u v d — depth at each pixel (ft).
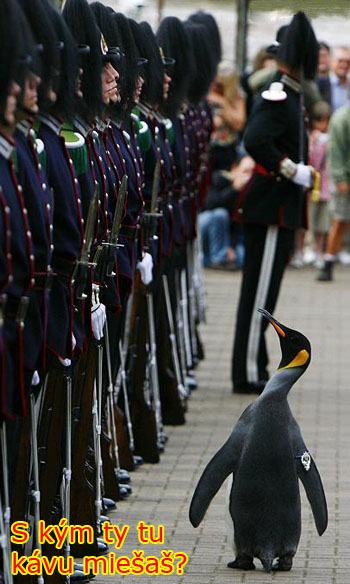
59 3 39.14
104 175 36.37
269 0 55.67
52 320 31.32
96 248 35.29
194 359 63.21
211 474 34.22
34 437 31.30
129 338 45.96
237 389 58.18
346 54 95.30
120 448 44.65
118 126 40.88
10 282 27.78
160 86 46.11
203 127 65.16
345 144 88.74
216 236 93.20
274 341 69.46
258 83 79.15
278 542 34.58
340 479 44.86
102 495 39.78
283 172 55.06
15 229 28.17
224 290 85.76
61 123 32.48
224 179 91.66
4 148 28.07
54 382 33.01
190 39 52.75
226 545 37.55
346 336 72.28
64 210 31.81
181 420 52.19
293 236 57.31
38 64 28.50
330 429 52.39
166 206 48.88
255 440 33.91
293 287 88.17
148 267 44.86
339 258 101.09
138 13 60.29
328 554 36.86
